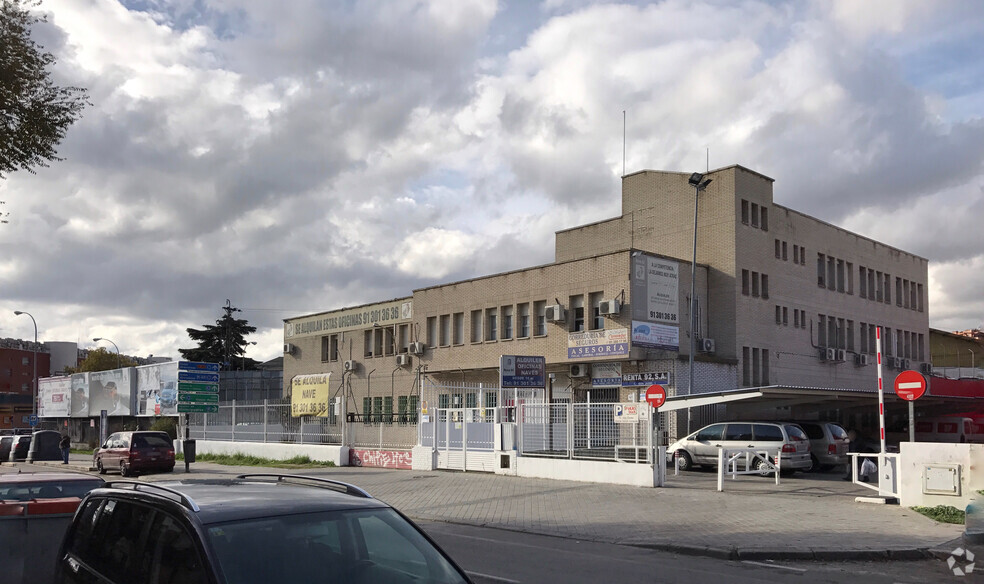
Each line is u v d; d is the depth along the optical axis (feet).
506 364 96.94
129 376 178.70
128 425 180.34
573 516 53.88
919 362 158.61
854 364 136.15
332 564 14.60
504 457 83.51
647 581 33.65
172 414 160.15
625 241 125.29
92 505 18.76
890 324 150.41
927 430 115.03
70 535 18.90
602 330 106.63
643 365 105.91
